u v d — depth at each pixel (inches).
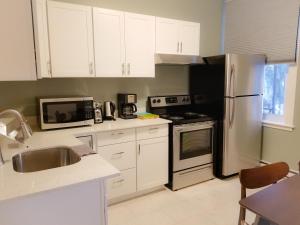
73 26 94.6
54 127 94.8
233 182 123.6
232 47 147.3
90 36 98.6
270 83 133.0
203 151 122.3
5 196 42.6
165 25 117.2
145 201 105.6
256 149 132.8
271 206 43.9
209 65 126.5
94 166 56.4
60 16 91.7
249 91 123.3
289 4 116.0
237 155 126.0
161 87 135.2
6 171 53.7
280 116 128.0
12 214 45.2
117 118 119.3
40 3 87.3
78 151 67.1
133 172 105.4
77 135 90.6
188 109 142.2
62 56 93.7
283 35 119.9
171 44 120.4
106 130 96.1
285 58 120.3
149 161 109.3
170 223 89.7
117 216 94.5
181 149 114.7
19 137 71.2
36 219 47.5
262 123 134.5
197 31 129.3
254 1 131.6
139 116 119.3
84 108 100.1
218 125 125.0
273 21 123.5
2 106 97.9
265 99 136.8
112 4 115.0
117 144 100.0
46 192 45.6
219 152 126.1
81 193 51.3
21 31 49.3
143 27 110.7
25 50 50.1
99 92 117.6
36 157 70.3
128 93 123.9
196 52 130.7
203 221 90.7
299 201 45.7
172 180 115.0
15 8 48.3
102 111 117.4
